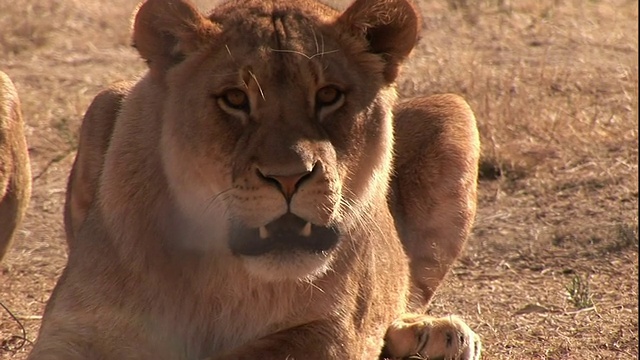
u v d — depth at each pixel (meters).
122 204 7.31
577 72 17.64
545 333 9.45
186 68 7.09
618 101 16.03
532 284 10.86
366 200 7.37
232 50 6.89
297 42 6.91
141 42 7.27
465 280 11.02
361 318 7.80
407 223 9.82
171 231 7.20
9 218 9.95
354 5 7.21
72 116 15.46
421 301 9.86
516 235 12.02
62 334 7.22
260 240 6.74
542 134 14.64
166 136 7.12
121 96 9.02
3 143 9.66
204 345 7.45
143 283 7.23
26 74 17.58
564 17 21.72
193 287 7.27
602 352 9.01
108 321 7.24
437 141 9.86
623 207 12.63
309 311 7.39
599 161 13.95
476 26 21.03
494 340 9.29
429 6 22.50
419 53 18.78
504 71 17.44
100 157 8.88
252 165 6.57
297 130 6.67
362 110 7.12
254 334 7.39
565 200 12.96
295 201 6.57
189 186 7.02
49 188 13.44
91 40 19.78
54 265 11.30
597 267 11.18
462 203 9.91
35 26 19.62
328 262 7.11
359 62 7.25
